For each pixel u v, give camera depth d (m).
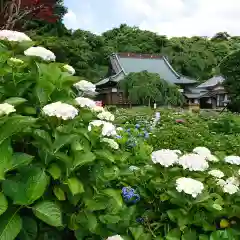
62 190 1.77
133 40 62.69
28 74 2.01
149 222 2.45
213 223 2.33
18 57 2.23
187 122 11.59
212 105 43.88
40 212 1.59
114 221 2.08
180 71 58.53
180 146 6.11
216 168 2.98
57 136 1.77
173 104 34.75
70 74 2.34
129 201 2.47
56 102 1.86
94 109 2.90
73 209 1.91
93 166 2.04
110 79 39.34
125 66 45.62
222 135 8.44
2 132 1.55
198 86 45.56
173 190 2.28
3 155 1.54
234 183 2.66
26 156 1.58
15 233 1.50
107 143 2.41
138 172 2.74
